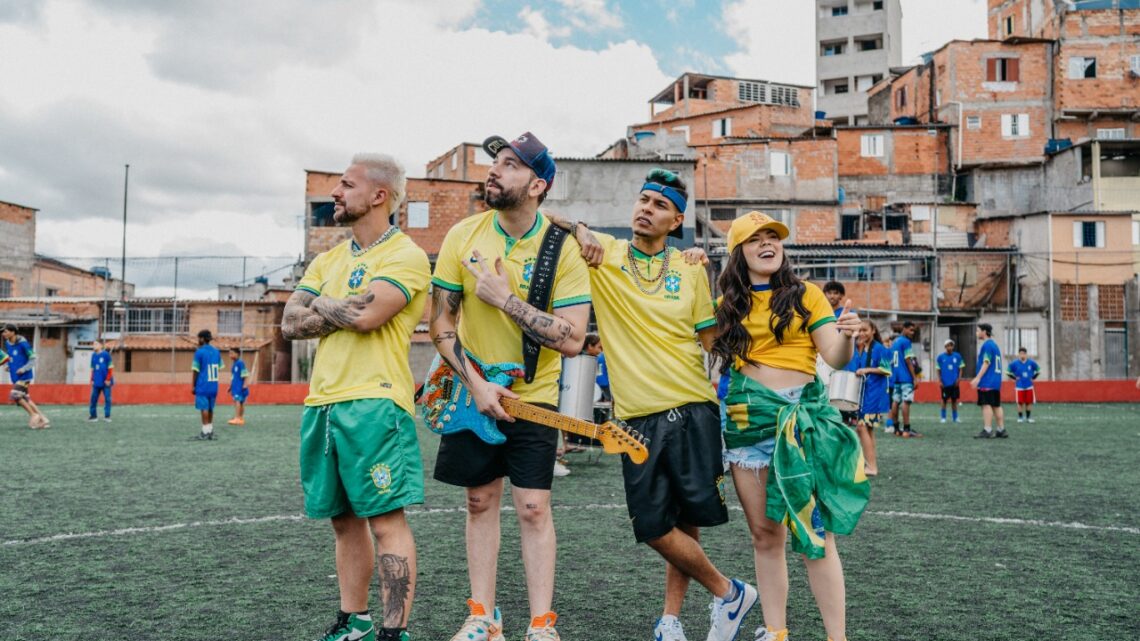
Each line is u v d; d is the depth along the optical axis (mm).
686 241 36812
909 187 46062
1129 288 36750
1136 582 4617
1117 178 41375
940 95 47938
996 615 3992
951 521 6457
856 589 4461
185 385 27609
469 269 3441
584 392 3852
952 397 19203
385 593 3250
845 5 70250
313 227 37312
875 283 36000
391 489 3189
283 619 3879
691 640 3658
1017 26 52781
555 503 7359
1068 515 6727
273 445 12852
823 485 3236
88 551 5336
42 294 45031
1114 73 46219
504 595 4371
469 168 50938
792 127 56656
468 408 3471
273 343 36531
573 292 3498
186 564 4980
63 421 18484
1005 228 39844
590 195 37250
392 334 3336
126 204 34188
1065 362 36562
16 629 3725
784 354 3393
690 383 3537
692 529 3650
